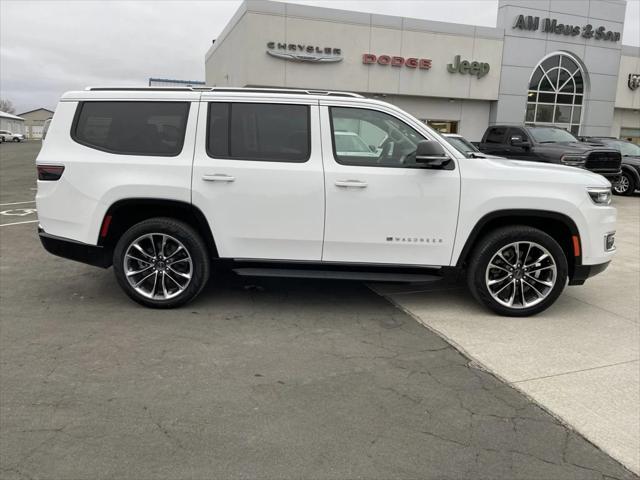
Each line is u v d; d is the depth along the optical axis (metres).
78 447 2.82
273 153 4.76
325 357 4.03
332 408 3.29
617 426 3.16
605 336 4.55
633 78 24.38
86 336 4.33
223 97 4.80
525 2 20.73
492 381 3.70
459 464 2.76
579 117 22.97
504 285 4.96
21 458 2.72
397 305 5.27
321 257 4.85
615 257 7.62
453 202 4.71
